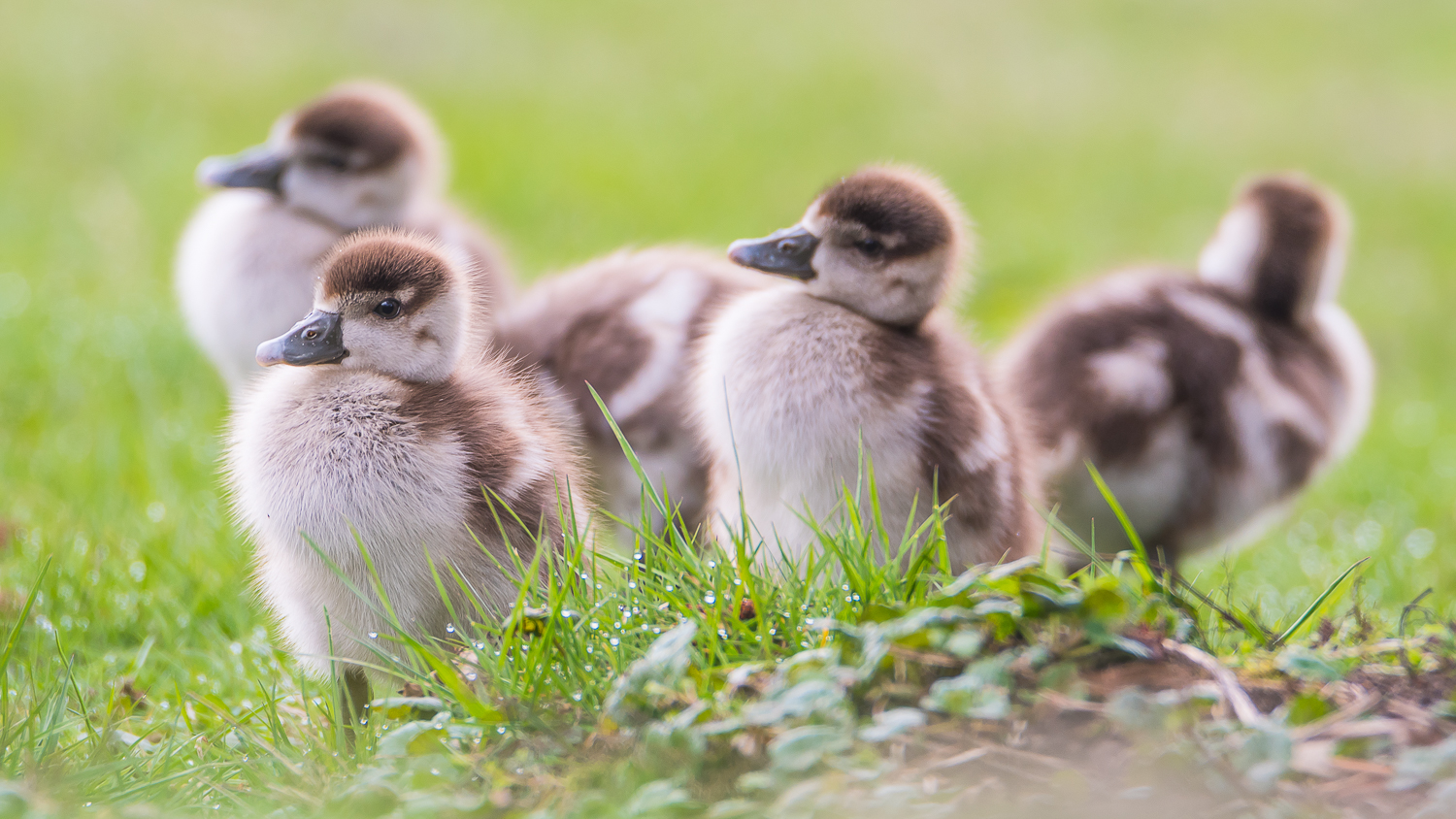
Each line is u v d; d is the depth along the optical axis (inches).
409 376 321.7
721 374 366.0
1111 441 458.6
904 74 1565.0
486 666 261.4
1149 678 242.1
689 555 292.4
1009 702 233.6
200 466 526.3
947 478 350.3
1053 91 1533.0
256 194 551.8
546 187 1130.0
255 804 247.0
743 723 226.1
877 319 376.2
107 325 697.0
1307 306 506.0
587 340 448.5
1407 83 1592.0
